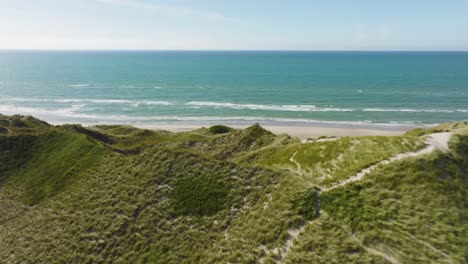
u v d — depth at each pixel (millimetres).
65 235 24469
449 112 94500
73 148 38125
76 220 25812
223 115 95875
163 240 21516
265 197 22281
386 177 20375
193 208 23484
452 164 20578
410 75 190375
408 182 19625
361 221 17328
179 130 80062
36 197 31266
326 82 165625
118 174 30531
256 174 25000
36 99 121688
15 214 29516
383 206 18281
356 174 22047
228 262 17672
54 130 43562
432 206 17688
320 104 109750
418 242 15617
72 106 109250
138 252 21219
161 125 85188
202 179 26078
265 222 19531
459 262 14438
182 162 28734
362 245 15914
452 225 16438
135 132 61562
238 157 39906
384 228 16656
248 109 103438
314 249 16234
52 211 28047
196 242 20469
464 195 18344
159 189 26375
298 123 85625
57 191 31375
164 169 28562
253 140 44750
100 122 89125
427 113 93812
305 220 18594
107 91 140125
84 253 22297
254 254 17547
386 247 15562
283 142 39750
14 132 44625
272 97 124062
